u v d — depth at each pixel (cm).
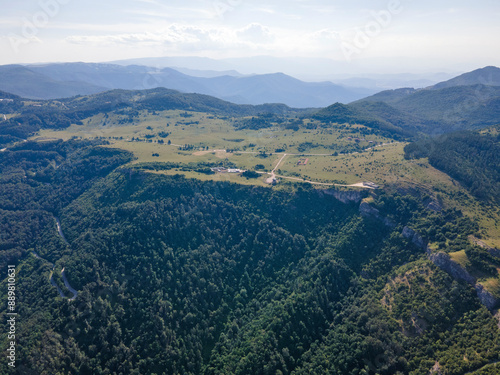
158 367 16825
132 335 17962
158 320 18275
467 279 16725
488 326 14625
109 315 18512
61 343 17362
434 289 17175
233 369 16888
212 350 18375
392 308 17462
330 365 16012
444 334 15325
